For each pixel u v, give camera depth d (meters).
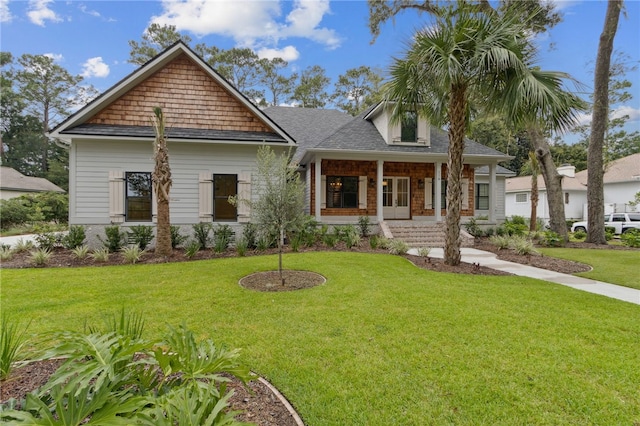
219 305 4.51
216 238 9.52
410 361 2.97
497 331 3.65
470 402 2.38
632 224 16.98
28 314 4.09
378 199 12.67
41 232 10.70
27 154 34.44
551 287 5.64
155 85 10.00
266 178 6.02
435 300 4.74
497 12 6.67
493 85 6.57
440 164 13.31
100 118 9.64
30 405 1.66
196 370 2.07
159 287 5.41
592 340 3.44
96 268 6.91
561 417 2.23
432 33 6.53
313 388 2.54
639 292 5.54
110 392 1.81
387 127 12.98
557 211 12.75
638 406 2.36
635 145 28.66
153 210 9.80
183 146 9.97
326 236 10.47
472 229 12.98
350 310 4.30
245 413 2.22
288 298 4.83
